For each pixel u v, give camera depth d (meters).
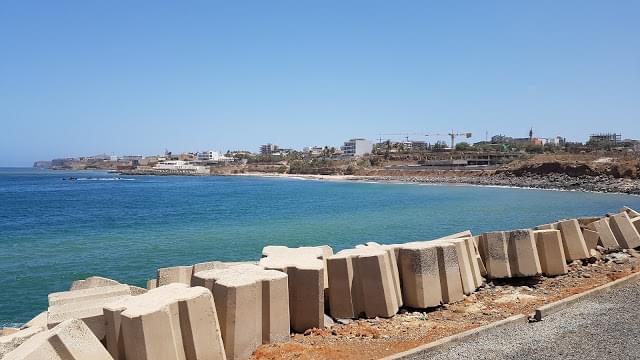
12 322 17.59
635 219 19.30
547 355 9.16
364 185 132.75
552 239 16.06
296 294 11.66
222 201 76.12
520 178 121.56
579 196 80.81
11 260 28.48
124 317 8.26
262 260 12.55
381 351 10.10
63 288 22.22
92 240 36.06
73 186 129.75
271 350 10.10
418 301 12.96
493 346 9.62
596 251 17.80
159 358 8.22
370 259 12.43
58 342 7.70
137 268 26.19
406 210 59.00
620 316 11.05
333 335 11.27
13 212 58.31
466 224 44.53
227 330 9.91
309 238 36.19
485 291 14.73
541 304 13.12
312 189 113.81
